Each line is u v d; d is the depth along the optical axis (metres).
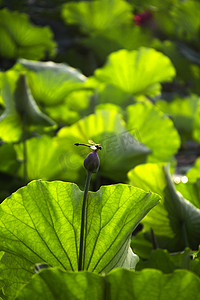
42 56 8.56
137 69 6.38
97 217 2.58
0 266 2.63
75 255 2.59
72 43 10.75
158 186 3.15
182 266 2.51
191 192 3.31
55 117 5.67
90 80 5.80
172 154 5.20
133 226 2.58
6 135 4.60
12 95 4.25
